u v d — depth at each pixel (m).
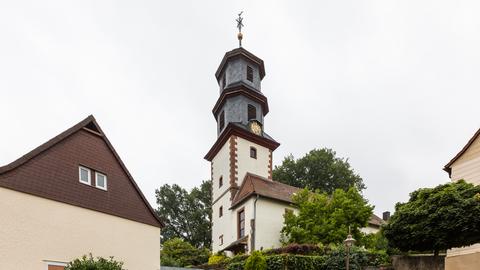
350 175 47.41
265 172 31.52
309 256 18.47
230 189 29.12
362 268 18.22
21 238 10.61
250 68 33.78
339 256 18.41
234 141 30.20
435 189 14.59
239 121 31.20
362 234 22.84
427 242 14.09
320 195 25.86
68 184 12.38
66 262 11.73
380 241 21.89
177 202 53.66
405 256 17.39
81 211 12.58
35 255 10.88
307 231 22.70
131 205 14.66
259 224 25.22
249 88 32.06
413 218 14.37
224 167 31.03
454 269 15.67
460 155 20.09
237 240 26.55
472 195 13.44
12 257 10.30
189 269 18.64
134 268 14.16
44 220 11.34
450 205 13.47
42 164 11.67
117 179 14.40
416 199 15.23
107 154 14.31
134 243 14.38
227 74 33.44
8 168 10.54
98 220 13.12
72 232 12.13
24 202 10.86
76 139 13.15
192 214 52.22
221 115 33.25
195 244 51.31
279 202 26.72
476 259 15.41
